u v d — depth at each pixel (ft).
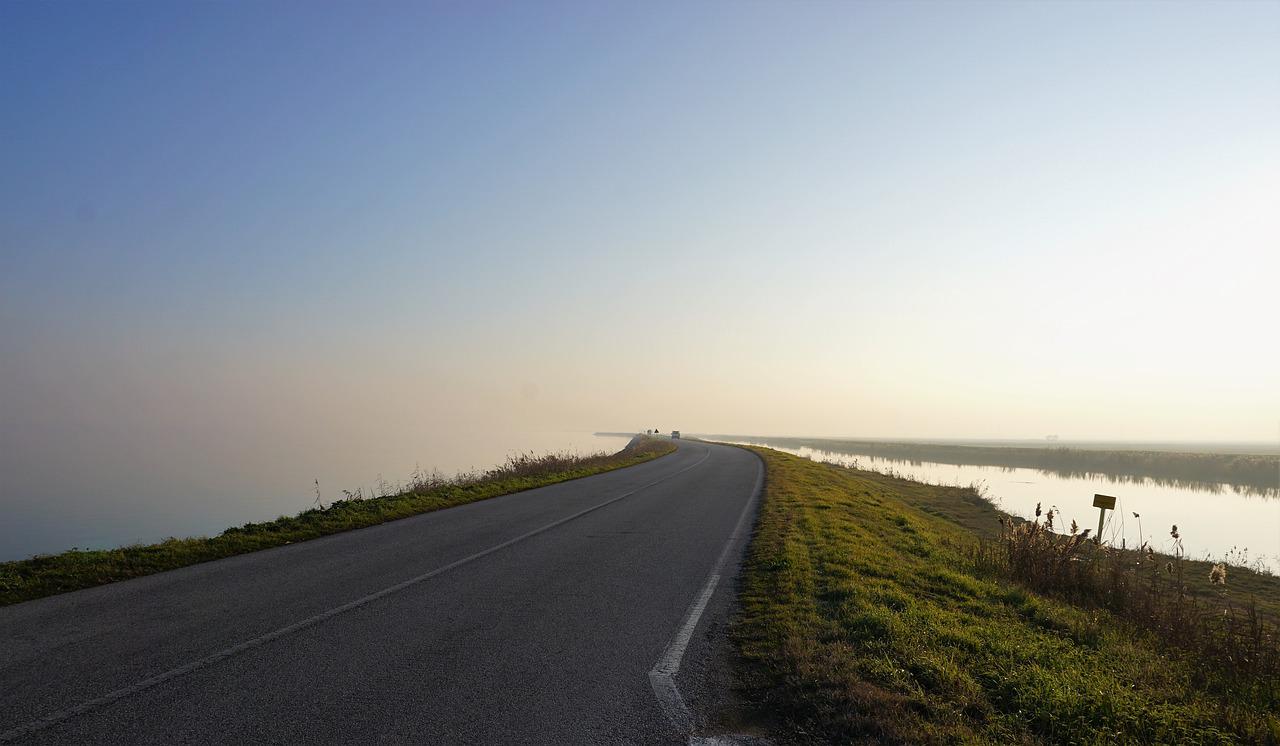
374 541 38.58
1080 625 24.14
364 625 21.57
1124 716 15.47
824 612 23.52
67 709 14.58
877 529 46.68
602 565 31.96
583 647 19.74
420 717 14.53
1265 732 15.52
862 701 15.49
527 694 16.03
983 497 95.81
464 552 35.06
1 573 27.55
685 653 19.40
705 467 111.65
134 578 28.63
